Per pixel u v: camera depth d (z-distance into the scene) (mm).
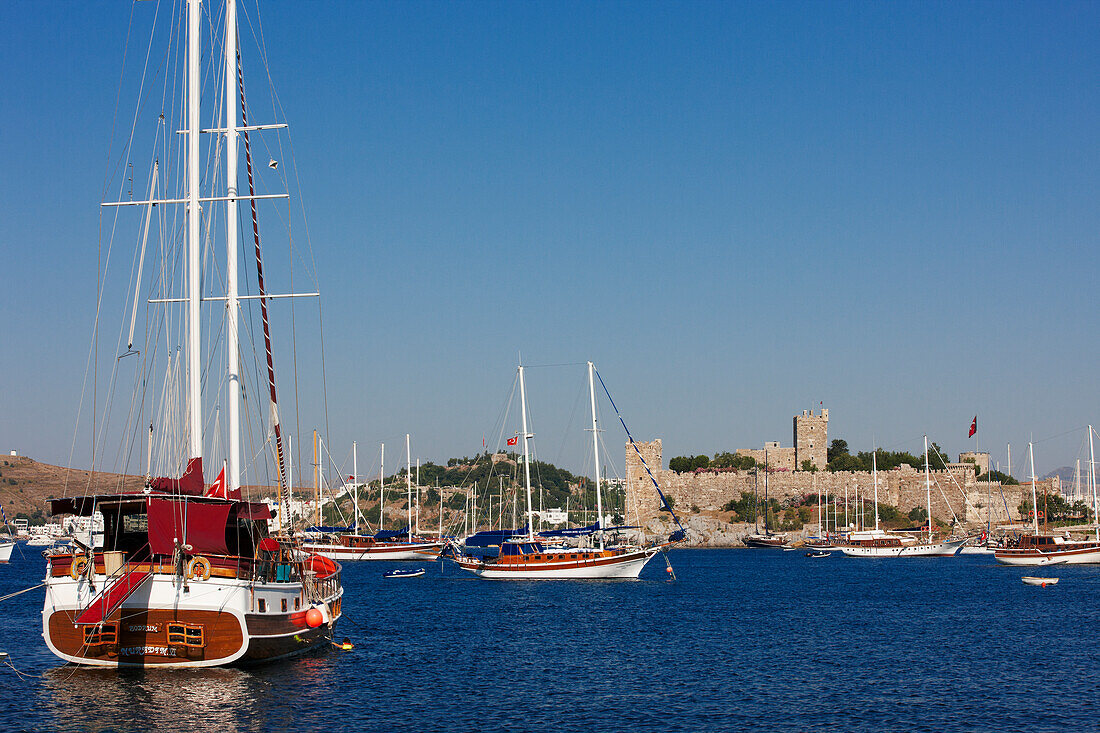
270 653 39438
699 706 37594
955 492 190750
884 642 54656
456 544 113250
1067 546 124500
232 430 44438
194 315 39844
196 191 40438
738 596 83438
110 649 36875
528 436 99812
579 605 75250
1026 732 33844
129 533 38031
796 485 199625
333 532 133625
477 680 42094
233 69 46500
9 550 133500
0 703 35062
